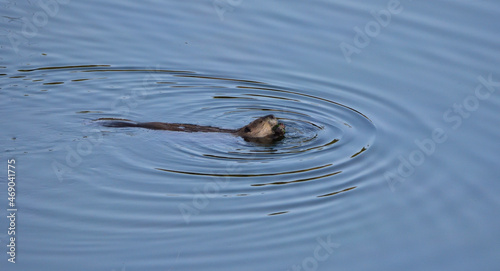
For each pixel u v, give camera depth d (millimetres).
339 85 59562
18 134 50062
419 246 40000
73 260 37125
